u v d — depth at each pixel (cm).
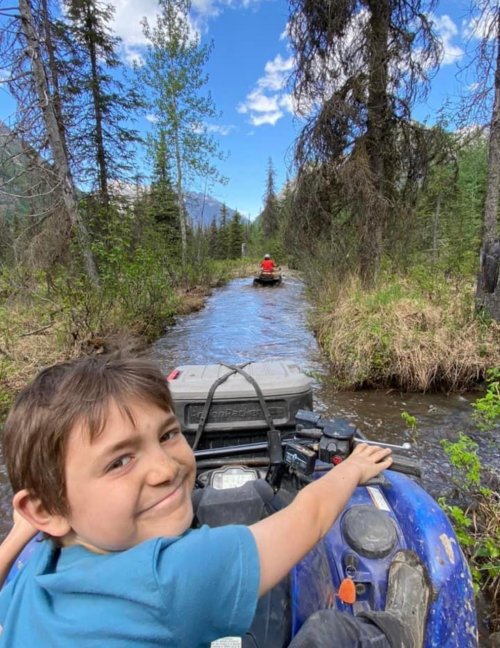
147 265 989
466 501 283
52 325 686
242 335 905
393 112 841
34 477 78
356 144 852
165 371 650
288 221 1048
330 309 845
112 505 76
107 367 84
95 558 76
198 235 2128
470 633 138
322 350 731
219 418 220
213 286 2062
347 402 494
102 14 1335
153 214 1733
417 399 495
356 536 146
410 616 123
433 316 591
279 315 1162
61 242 897
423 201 953
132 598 69
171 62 1795
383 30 805
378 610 131
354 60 838
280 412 221
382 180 872
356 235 923
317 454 160
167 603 69
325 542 150
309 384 230
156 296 960
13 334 666
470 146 763
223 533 82
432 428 415
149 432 81
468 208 1159
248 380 225
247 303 1437
